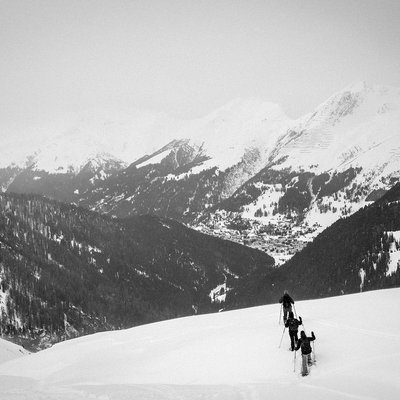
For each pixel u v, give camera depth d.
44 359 35.16
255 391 21.02
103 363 30.64
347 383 20.81
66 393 23.28
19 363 35.59
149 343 34.06
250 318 37.41
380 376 21.08
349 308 34.91
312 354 24.94
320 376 22.17
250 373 24.17
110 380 27.03
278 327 31.95
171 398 20.91
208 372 25.42
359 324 29.77
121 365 29.69
